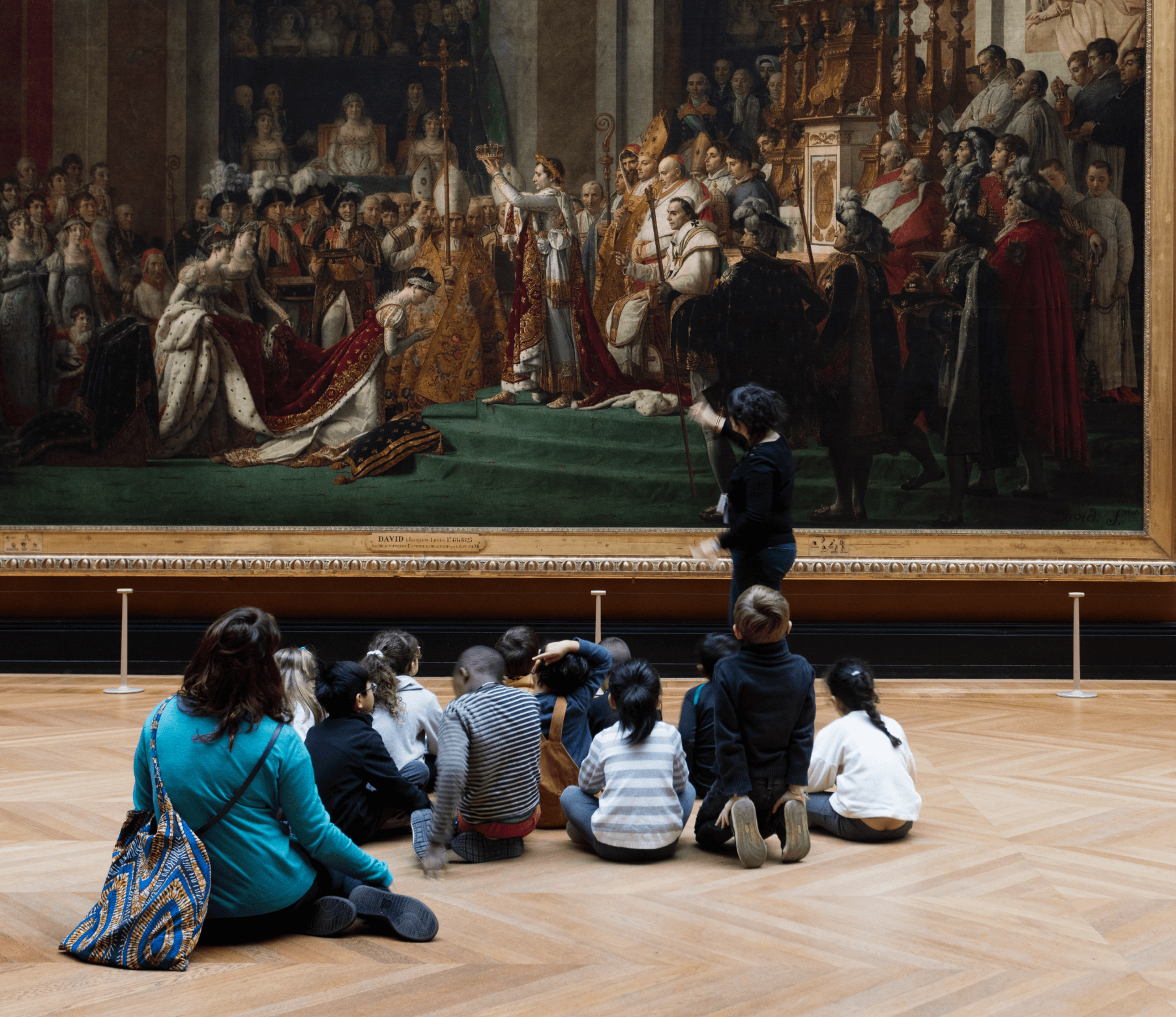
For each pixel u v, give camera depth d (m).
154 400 9.65
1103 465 9.30
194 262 9.69
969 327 9.38
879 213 9.46
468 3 9.70
